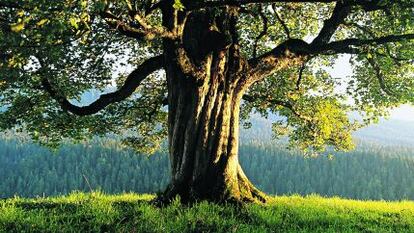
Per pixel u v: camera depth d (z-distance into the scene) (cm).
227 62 1541
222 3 1359
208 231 1120
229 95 1530
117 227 1106
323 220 1325
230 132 1537
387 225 1377
